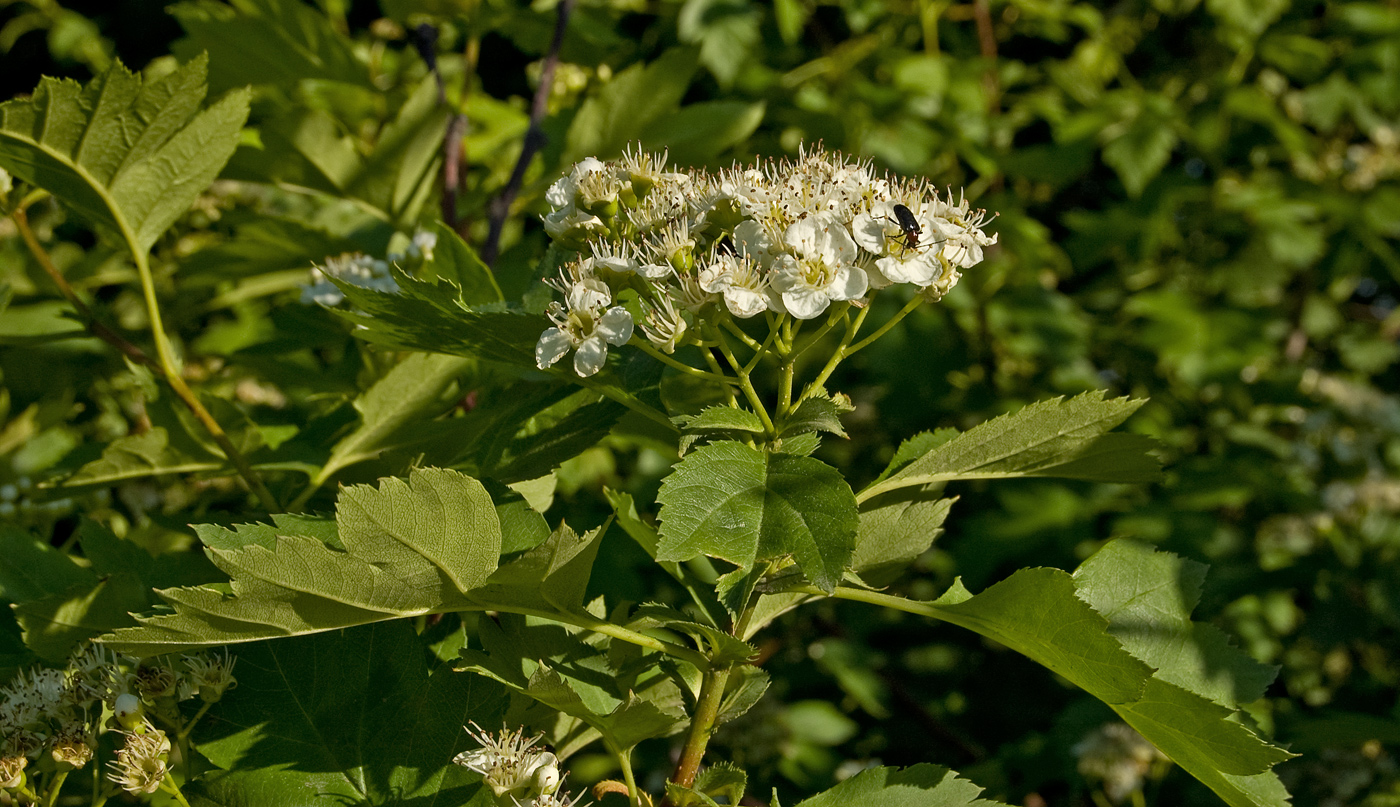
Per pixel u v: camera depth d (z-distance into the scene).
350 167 0.65
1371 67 1.10
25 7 1.07
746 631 0.53
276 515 0.51
